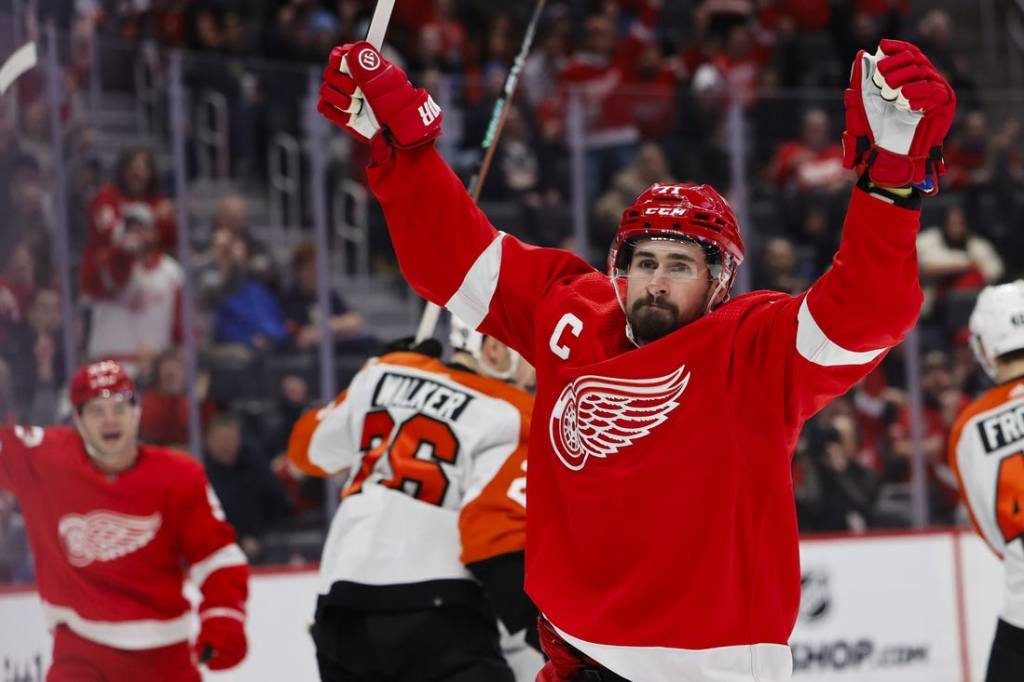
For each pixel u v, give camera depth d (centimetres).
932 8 3319
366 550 888
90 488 1093
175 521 1108
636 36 2681
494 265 688
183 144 1702
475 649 886
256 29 2411
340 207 1827
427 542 889
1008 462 1052
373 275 1861
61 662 1107
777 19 2956
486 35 2708
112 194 1603
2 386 1180
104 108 1630
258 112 1775
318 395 1750
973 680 1755
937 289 2172
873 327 568
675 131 1995
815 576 1694
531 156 1941
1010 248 2242
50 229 1402
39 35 1464
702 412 610
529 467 673
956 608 1756
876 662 1712
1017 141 2338
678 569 616
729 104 2022
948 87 541
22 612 1202
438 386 923
